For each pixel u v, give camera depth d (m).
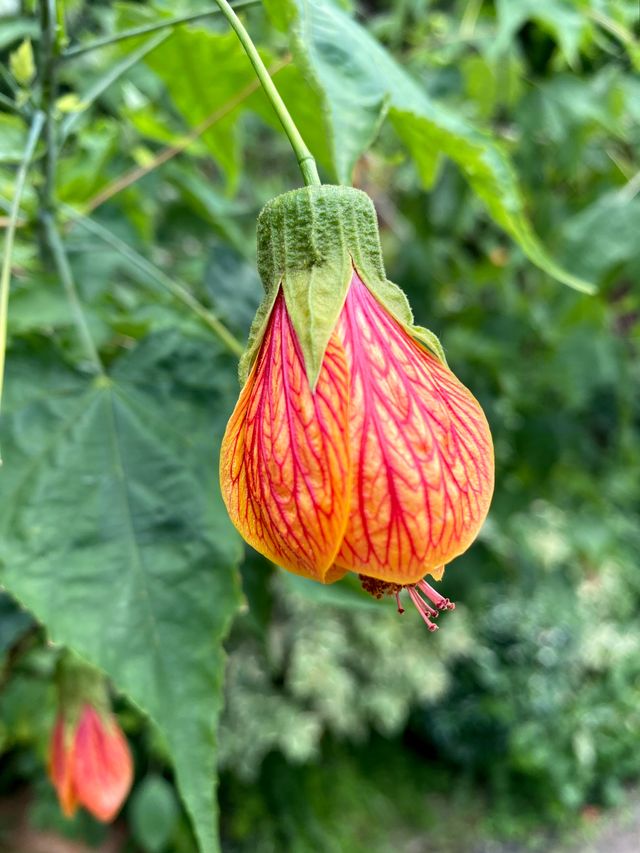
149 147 0.19
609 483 0.35
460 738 0.51
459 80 0.20
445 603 0.08
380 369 0.07
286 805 0.43
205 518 0.09
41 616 0.09
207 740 0.08
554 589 0.43
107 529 0.09
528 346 0.27
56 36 0.10
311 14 0.09
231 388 0.11
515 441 0.27
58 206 0.12
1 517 0.09
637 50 0.16
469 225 0.24
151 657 0.09
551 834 0.50
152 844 0.31
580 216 0.19
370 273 0.07
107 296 0.16
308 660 0.41
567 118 0.20
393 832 0.48
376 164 0.25
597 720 0.53
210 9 0.10
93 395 0.10
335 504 0.06
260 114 0.13
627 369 0.24
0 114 0.15
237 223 0.24
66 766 0.16
